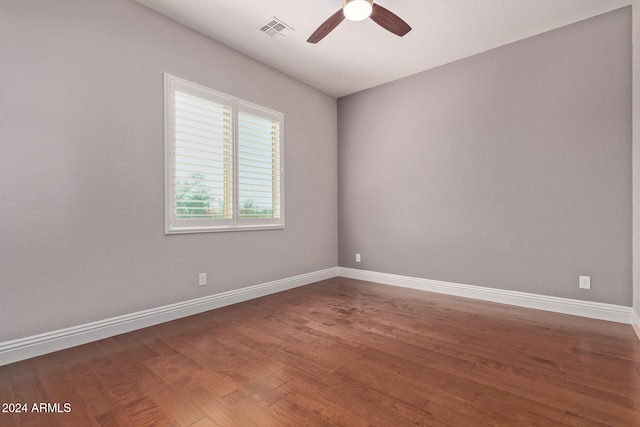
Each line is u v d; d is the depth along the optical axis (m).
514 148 3.06
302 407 1.48
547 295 2.90
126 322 2.42
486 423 1.35
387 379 1.72
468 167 3.36
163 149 2.64
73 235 2.16
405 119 3.86
